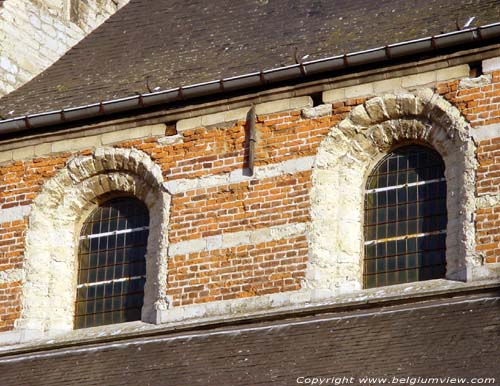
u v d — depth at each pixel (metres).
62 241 47.31
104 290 46.75
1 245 47.47
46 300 46.84
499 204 42.38
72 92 49.25
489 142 42.94
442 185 43.91
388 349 40.16
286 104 45.31
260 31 48.38
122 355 43.88
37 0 51.69
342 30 46.72
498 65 43.38
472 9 45.06
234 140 45.62
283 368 40.62
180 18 50.69
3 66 50.41
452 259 42.69
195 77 47.38
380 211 44.31
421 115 44.06
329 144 44.62
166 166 46.25
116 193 47.31
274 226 44.44
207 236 45.06
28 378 44.06
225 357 42.06
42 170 47.78
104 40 51.28
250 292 44.06
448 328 40.25
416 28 45.25
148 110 46.78
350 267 43.78
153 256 45.91
